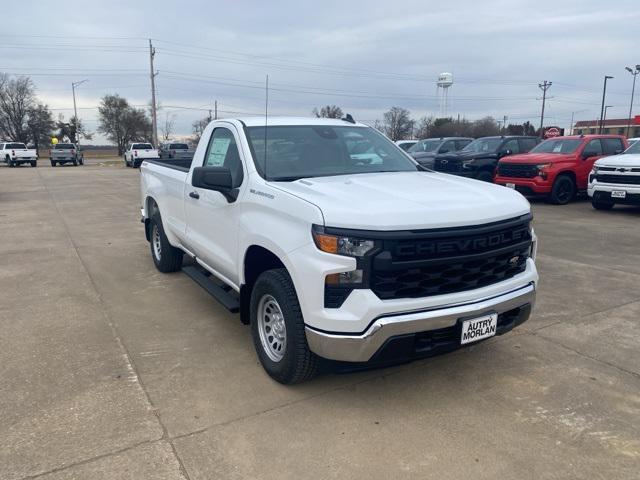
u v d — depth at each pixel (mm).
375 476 2811
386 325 3102
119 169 36781
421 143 20078
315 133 4699
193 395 3662
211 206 4691
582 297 5789
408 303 3168
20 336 4734
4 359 4250
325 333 3211
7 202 15562
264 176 4035
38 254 8117
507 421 3330
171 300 5754
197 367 4105
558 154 13844
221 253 4559
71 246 8734
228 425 3287
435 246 3211
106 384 3822
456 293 3336
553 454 2988
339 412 3439
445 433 3199
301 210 3344
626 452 3004
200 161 5180
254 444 3092
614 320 5074
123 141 82062
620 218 11484
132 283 6430
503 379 3891
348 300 3160
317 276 3186
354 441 3119
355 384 3824
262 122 4684
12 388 3762
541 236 9375
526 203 3850
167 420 3342
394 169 4629
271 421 3330
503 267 3635
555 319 5109
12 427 3264
